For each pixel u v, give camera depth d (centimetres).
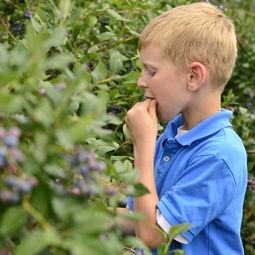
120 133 230
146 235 172
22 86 111
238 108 341
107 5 287
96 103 111
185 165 188
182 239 172
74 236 91
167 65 191
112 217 112
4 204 97
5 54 121
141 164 183
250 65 382
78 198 102
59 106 106
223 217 184
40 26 195
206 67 193
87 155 106
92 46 269
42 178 101
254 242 344
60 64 115
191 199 174
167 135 210
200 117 197
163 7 323
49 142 102
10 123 108
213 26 196
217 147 183
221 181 178
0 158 92
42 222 97
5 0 259
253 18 438
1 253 103
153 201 175
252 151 321
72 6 272
